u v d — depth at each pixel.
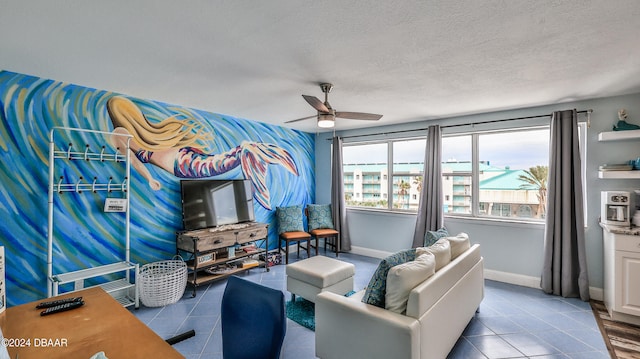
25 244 2.57
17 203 2.53
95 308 1.52
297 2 1.57
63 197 2.79
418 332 1.71
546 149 3.79
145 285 2.99
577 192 3.31
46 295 2.67
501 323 2.77
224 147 4.20
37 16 1.69
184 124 3.74
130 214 3.25
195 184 3.75
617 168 3.03
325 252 5.35
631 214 3.10
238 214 4.20
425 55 2.23
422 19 1.73
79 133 2.89
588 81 2.78
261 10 1.65
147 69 2.50
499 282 3.90
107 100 3.08
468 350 2.34
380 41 2.01
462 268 2.42
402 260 2.10
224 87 2.97
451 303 2.17
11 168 2.50
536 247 3.72
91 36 1.94
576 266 3.38
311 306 3.06
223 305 1.39
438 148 4.29
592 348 2.37
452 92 3.14
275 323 1.16
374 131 5.11
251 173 4.59
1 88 2.46
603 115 3.29
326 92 2.89
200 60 2.32
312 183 5.83
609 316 2.91
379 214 5.04
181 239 3.54
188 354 2.25
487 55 2.22
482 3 1.57
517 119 3.81
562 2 1.55
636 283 2.69
